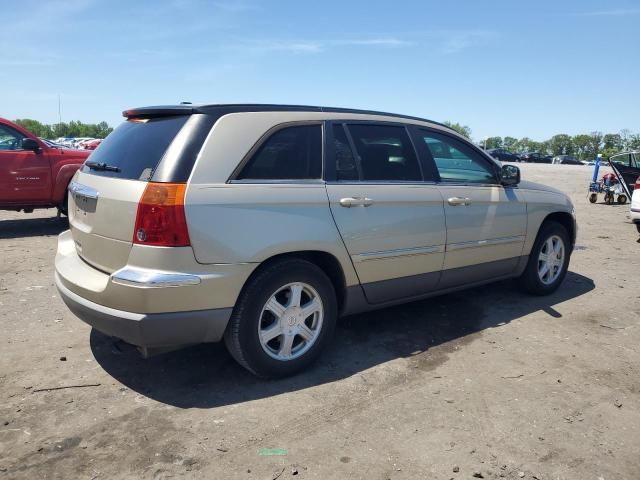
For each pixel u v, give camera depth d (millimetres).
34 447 2779
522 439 2959
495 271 5039
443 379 3656
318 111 3869
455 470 2672
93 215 3400
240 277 3242
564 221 5871
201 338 3225
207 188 3143
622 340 4453
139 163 3299
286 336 3543
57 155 8555
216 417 3102
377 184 3992
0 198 8102
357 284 3914
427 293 4508
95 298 3211
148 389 3426
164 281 2996
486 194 4797
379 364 3871
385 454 2787
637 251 8312
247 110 3496
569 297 5637
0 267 6289
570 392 3514
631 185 12883
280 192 3426
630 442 2963
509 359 4016
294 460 2719
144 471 2607
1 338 4188
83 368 3703
